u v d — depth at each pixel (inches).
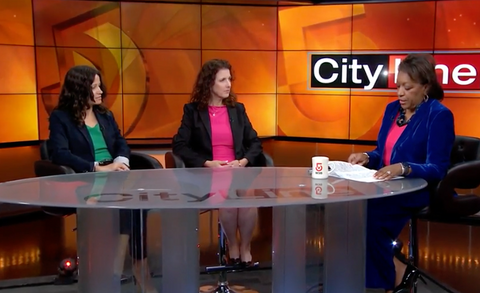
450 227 173.9
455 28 233.3
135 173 107.8
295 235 94.9
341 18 252.1
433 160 99.8
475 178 103.0
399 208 104.7
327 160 99.4
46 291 120.6
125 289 87.9
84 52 250.4
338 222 93.3
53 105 250.2
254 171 110.5
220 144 134.8
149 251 87.6
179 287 89.8
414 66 102.2
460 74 235.0
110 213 86.2
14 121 241.4
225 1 257.1
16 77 240.5
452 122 101.3
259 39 264.8
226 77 133.2
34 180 98.3
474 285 124.6
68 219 182.7
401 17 242.1
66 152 123.7
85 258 88.0
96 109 135.3
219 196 82.3
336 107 259.0
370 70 250.1
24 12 240.4
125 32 253.3
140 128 259.9
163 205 75.2
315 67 260.2
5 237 162.2
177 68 259.8
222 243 123.3
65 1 245.6
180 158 131.7
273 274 98.5
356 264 94.3
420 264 139.9
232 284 123.4
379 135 113.6
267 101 269.9
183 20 257.6
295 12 259.8
